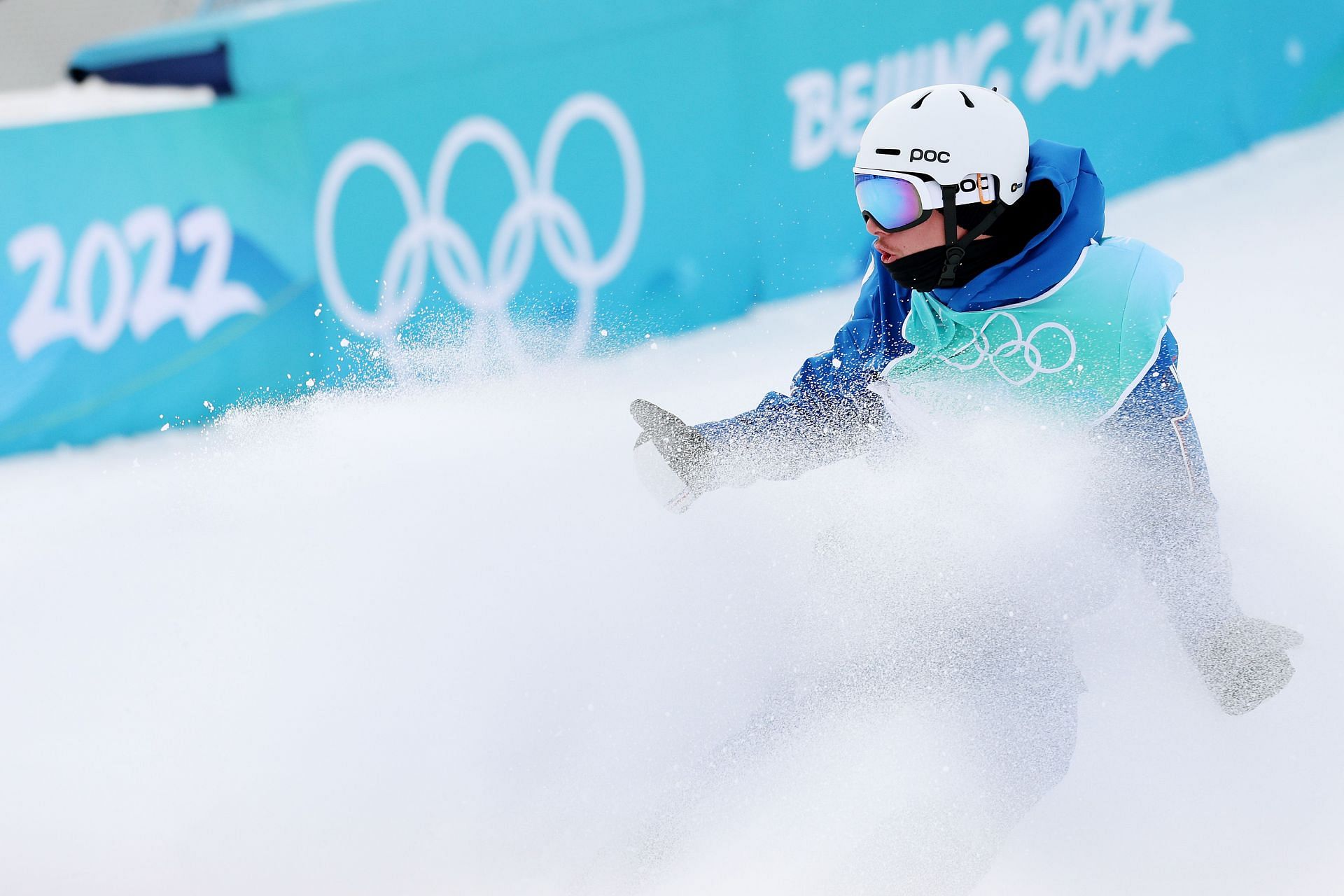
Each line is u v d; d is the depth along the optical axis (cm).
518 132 1892
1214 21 1839
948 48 1830
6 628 1137
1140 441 583
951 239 596
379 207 1909
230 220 1895
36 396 1883
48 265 1872
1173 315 1404
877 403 659
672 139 1873
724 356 1703
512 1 1841
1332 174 1717
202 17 2061
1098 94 1838
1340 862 636
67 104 1922
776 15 1828
